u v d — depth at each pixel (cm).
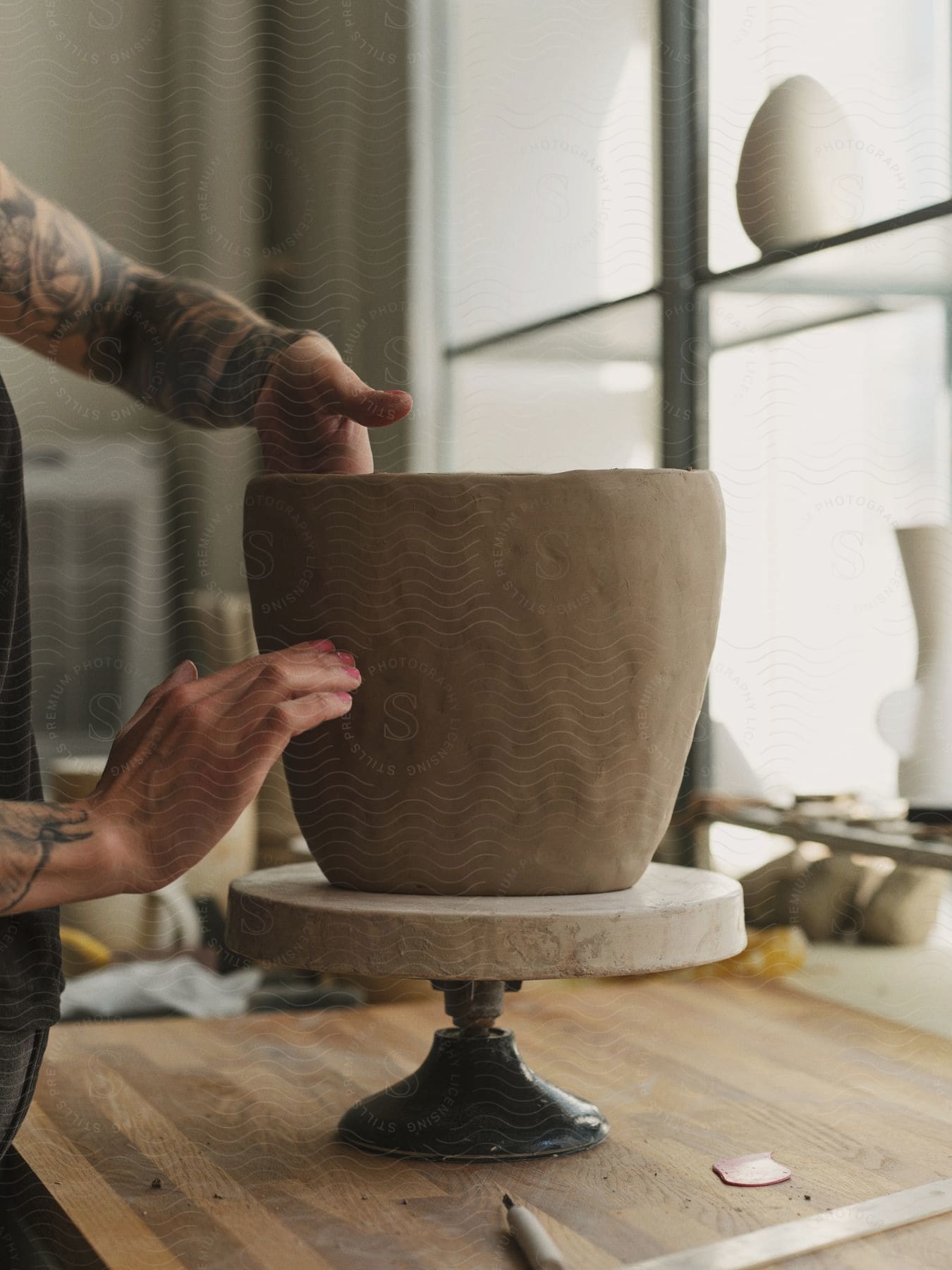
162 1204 66
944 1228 62
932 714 113
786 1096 83
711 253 133
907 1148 74
